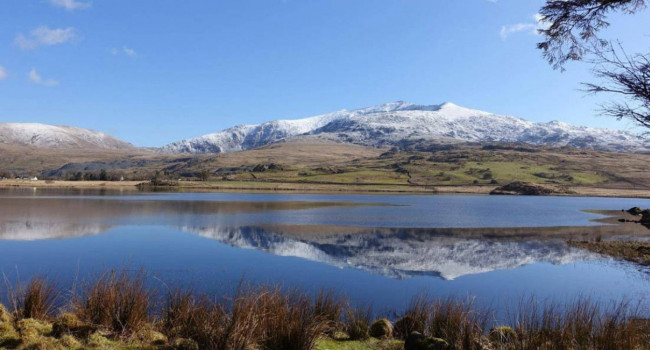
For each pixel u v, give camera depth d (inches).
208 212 2146.9
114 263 872.9
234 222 1716.3
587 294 718.5
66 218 1684.3
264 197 3811.5
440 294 695.1
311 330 344.8
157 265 864.3
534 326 386.6
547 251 1161.4
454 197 4566.9
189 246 1113.4
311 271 853.2
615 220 2134.6
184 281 719.1
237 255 1002.7
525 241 1350.9
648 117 277.6
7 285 611.8
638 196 5162.4
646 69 277.1
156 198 3243.1
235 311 343.6
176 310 401.4
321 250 1117.7
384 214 2241.6
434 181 6766.7
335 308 466.9
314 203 3068.4
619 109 288.2
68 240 1167.6
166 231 1391.5
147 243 1146.0
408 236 1425.9
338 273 842.2
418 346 358.9
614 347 334.6
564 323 370.0
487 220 2027.6
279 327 336.8
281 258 982.4
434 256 1067.3
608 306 638.5
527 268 936.3
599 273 892.0
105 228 1430.9
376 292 699.4
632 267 957.2
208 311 384.8
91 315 372.2
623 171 7377.0
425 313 455.5
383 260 999.0
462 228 1676.9
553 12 331.3
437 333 415.8
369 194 4936.0
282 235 1376.7
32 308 387.5
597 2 311.7
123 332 348.2
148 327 368.2
